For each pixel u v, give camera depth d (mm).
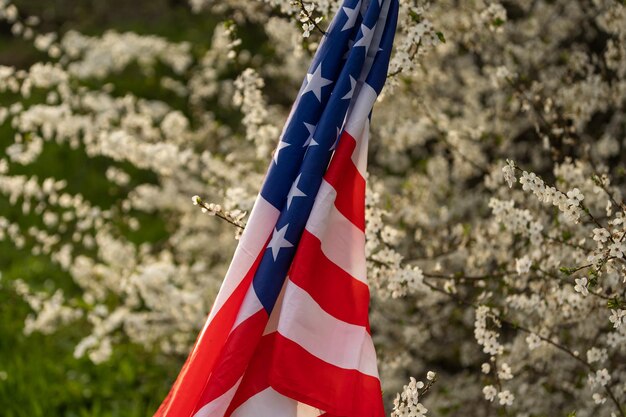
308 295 3240
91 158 12539
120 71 12836
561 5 6621
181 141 7535
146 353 7457
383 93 4230
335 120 3357
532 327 5230
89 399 6941
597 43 6766
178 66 9352
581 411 5215
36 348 7844
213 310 3352
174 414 3305
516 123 6570
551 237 4707
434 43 4148
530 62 6574
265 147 5688
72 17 16953
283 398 3275
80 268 7395
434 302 5938
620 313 3748
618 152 6246
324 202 3287
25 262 10148
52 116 7156
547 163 6742
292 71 8367
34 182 7598
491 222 5672
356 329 3312
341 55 3482
